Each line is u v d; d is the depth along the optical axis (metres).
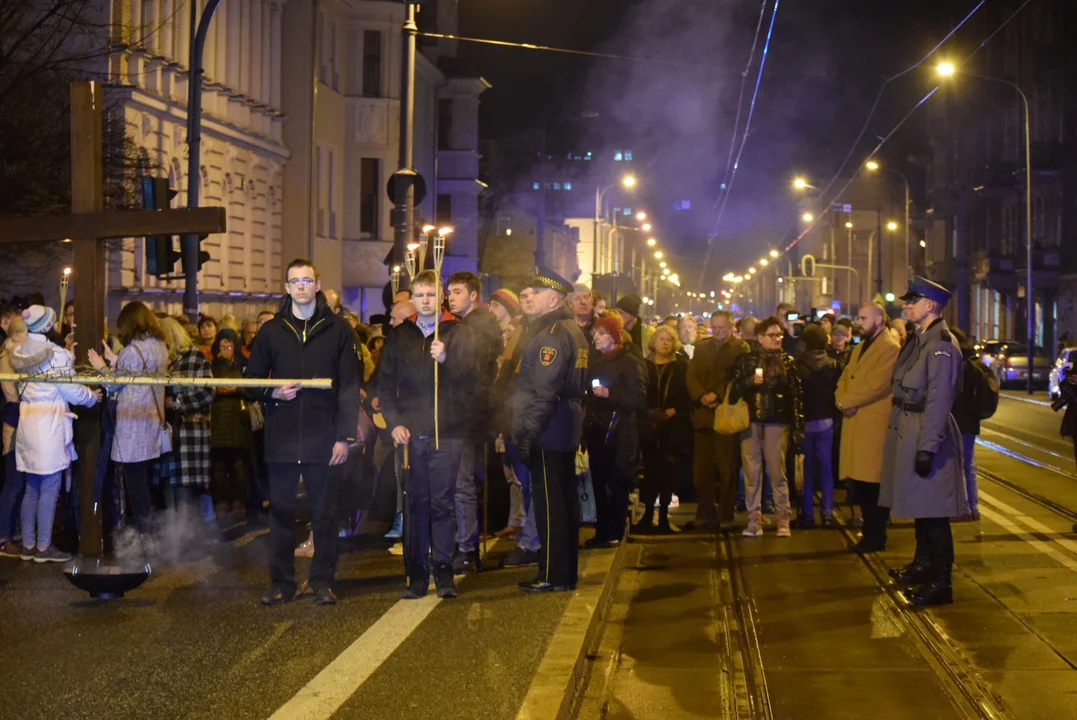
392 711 6.29
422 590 8.91
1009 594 9.80
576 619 8.21
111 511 10.30
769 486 14.92
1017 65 62.00
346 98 43.31
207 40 31.59
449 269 57.25
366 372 11.68
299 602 8.73
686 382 13.16
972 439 12.98
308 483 8.67
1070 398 13.52
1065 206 55.69
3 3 21.20
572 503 9.25
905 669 7.86
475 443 9.45
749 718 7.00
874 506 11.70
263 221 36.84
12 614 8.37
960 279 70.75
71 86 9.07
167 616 8.30
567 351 9.03
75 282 9.03
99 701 6.47
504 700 6.46
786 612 9.41
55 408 10.04
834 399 12.56
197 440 11.69
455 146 57.44
